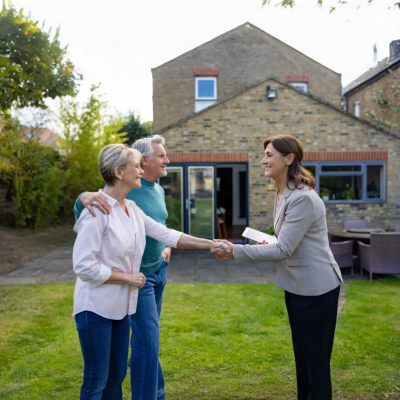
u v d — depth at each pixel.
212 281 6.84
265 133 10.18
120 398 2.33
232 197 15.20
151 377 2.42
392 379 3.16
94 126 14.20
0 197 12.93
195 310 5.02
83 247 1.99
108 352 2.11
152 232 2.47
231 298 5.59
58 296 5.86
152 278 2.61
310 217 2.31
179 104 15.39
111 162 2.12
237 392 2.99
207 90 15.47
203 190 10.24
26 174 12.75
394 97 12.73
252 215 10.30
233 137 10.19
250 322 4.53
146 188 2.71
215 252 2.50
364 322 4.47
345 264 7.11
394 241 6.50
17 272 7.77
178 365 3.43
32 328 4.45
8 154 12.00
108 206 2.07
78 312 2.06
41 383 3.16
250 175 10.24
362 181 10.23
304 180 2.39
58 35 9.56
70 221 14.83
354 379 3.16
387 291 5.90
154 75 15.37
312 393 2.40
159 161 2.70
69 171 13.52
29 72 9.23
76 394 2.99
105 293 2.05
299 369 2.58
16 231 12.30
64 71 9.84
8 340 4.10
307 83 15.50
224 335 4.14
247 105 10.17
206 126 10.16
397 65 12.41
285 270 2.45
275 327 4.37
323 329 2.37
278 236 2.41
